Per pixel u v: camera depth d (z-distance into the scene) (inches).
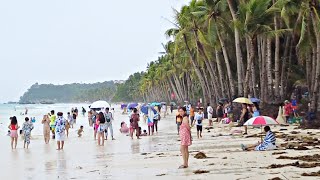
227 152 652.7
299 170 447.2
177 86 3983.8
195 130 1213.7
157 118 1269.7
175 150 759.7
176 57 3125.0
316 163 486.9
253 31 1357.0
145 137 1115.3
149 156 681.6
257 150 651.5
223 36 1710.1
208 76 2240.4
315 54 1296.8
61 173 550.9
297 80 1844.2
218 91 1895.9
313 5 1095.0
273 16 1375.5
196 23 1750.7
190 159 589.9
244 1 1440.7
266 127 665.0
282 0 1196.5
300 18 1311.5
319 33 1107.9
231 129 1136.2
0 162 700.0
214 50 1870.1
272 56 1798.7
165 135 1157.1
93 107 1331.2
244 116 1190.9
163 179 445.4
